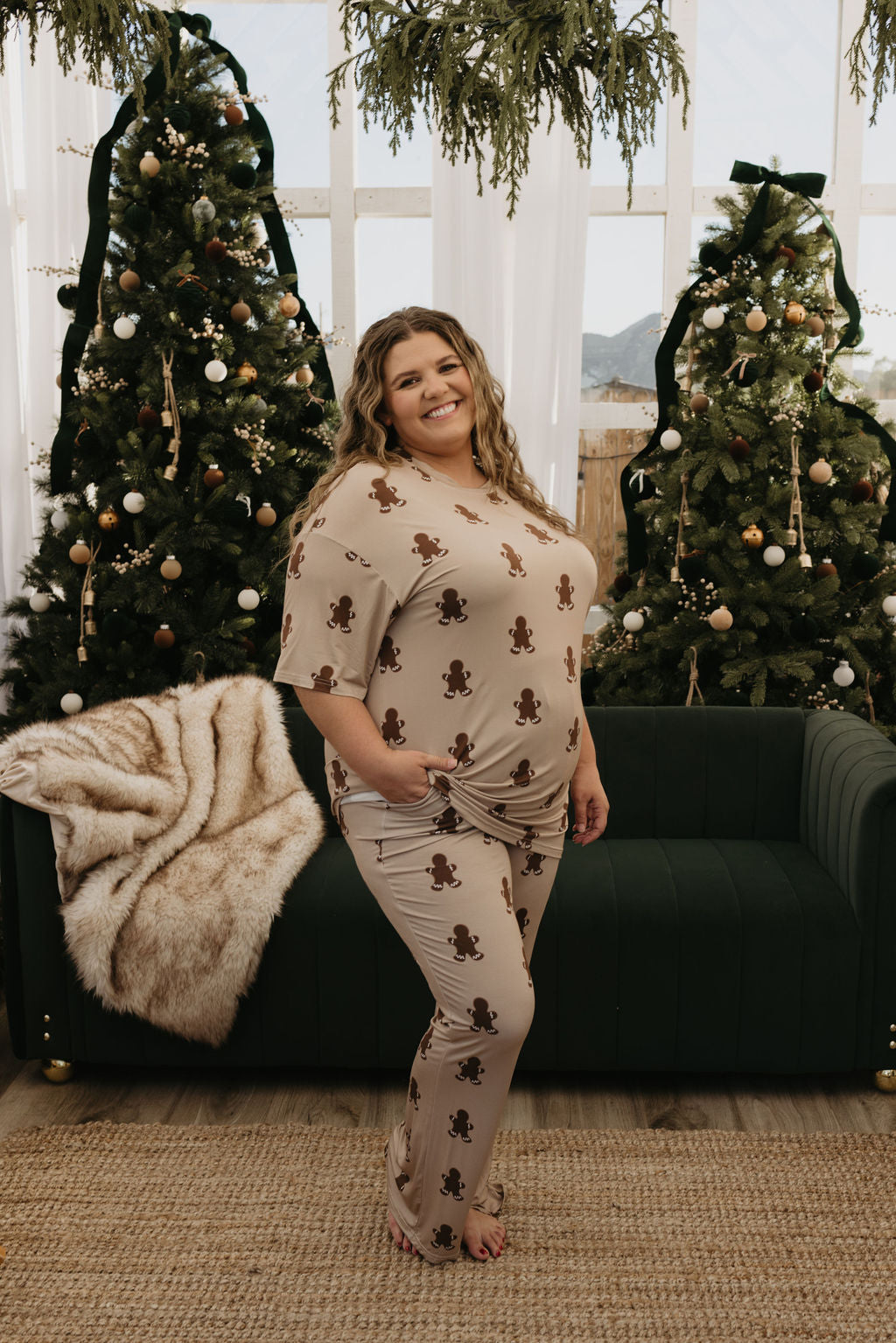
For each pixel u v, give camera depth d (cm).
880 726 299
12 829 218
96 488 297
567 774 159
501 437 167
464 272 376
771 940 214
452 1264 168
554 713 152
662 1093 222
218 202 287
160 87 281
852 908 216
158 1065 224
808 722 267
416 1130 158
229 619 298
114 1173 192
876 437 296
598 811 181
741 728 268
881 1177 190
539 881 161
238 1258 170
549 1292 162
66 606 301
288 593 151
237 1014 218
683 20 386
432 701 147
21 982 222
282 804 247
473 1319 157
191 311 280
